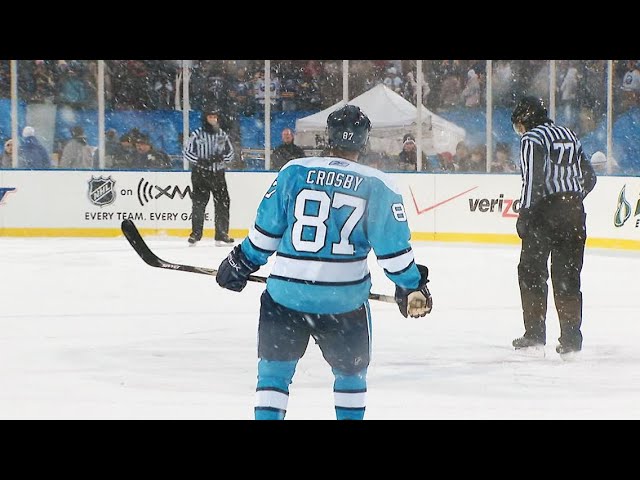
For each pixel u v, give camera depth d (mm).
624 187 46938
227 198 47594
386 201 10836
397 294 11203
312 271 10867
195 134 47062
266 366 11156
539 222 18922
